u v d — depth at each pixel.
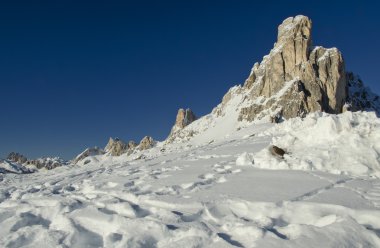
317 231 5.67
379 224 6.38
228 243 5.49
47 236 6.56
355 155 11.95
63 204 8.94
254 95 151.38
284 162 12.40
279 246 5.23
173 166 16.81
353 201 7.50
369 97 142.50
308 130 14.43
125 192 10.23
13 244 6.44
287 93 129.38
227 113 167.25
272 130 28.56
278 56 141.88
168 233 6.30
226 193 8.89
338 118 13.69
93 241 6.55
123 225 6.69
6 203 10.16
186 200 8.48
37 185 16.02
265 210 7.46
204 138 154.00
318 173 10.97
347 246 5.24
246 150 19.81
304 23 143.00
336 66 129.25
